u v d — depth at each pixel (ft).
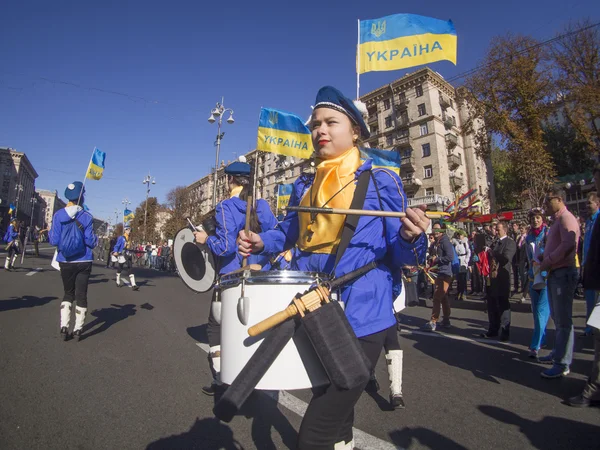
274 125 35.29
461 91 68.69
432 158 117.08
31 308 23.00
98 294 31.86
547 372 12.79
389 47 13.35
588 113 64.28
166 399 10.53
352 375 4.12
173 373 12.66
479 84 65.67
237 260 10.24
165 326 20.01
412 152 121.39
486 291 19.02
